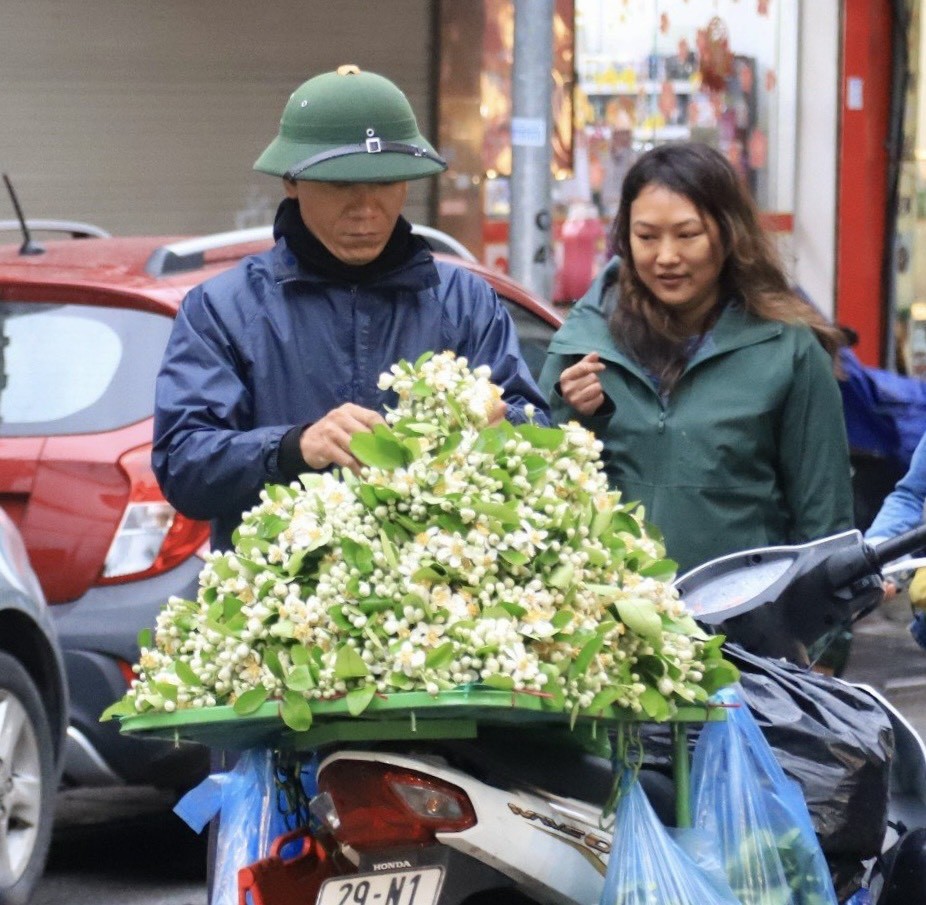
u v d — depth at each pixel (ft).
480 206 59.11
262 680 14.06
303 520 14.48
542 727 14.85
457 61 58.54
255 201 56.75
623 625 14.58
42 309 28.81
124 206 54.95
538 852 14.56
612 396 22.34
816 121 64.90
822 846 16.43
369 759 14.40
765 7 63.72
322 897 14.60
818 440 22.12
